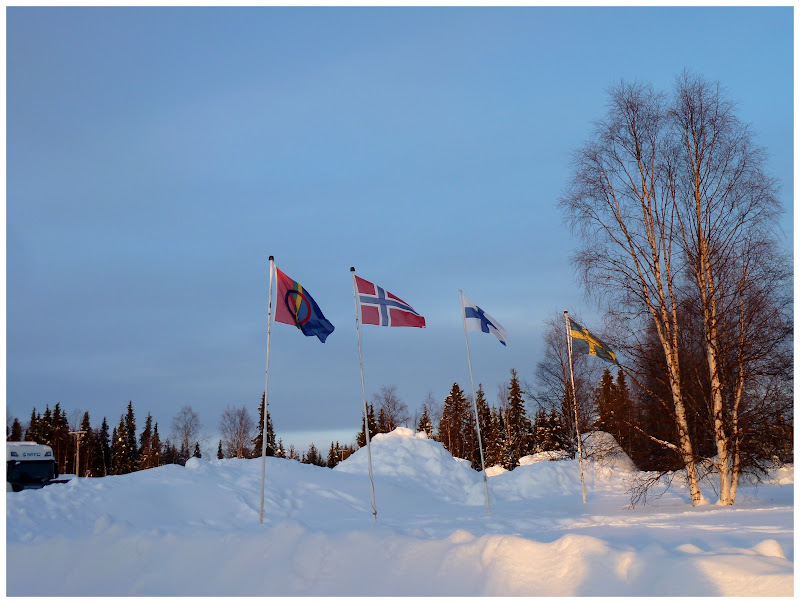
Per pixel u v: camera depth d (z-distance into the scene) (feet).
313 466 97.09
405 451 113.91
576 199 80.18
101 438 294.25
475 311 79.46
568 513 70.59
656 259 78.64
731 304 75.72
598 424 154.40
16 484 86.48
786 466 112.68
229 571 40.47
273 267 62.39
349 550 39.68
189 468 84.28
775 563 28.60
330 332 62.54
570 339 91.97
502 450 222.48
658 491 99.86
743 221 75.25
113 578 41.91
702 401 79.25
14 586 41.19
